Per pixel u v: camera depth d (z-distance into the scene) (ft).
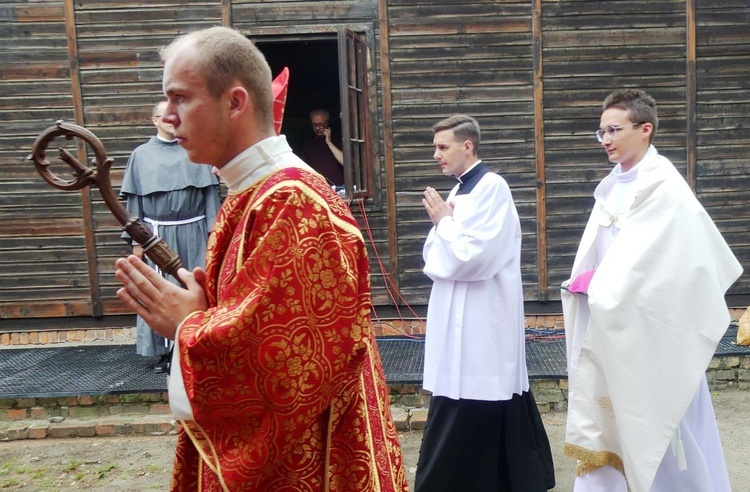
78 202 21.38
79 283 21.56
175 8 21.07
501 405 11.30
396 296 21.31
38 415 16.12
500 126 21.04
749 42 20.79
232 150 5.32
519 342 11.49
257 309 4.70
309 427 5.23
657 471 9.24
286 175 5.14
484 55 20.89
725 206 21.15
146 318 5.14
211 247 5.30
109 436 15.66
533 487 11.21
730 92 20.90
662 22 20.80
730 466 13.46
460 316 11.16
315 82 30.58
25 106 21.24
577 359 10.29
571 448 9.64
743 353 17.24
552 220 21.17
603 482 9.65
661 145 21.12
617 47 20.85
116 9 21.07
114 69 21.21
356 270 5.20
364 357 5.19
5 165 21.30
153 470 13.91
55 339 21.58
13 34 21.11
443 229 11.19
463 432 11.18
